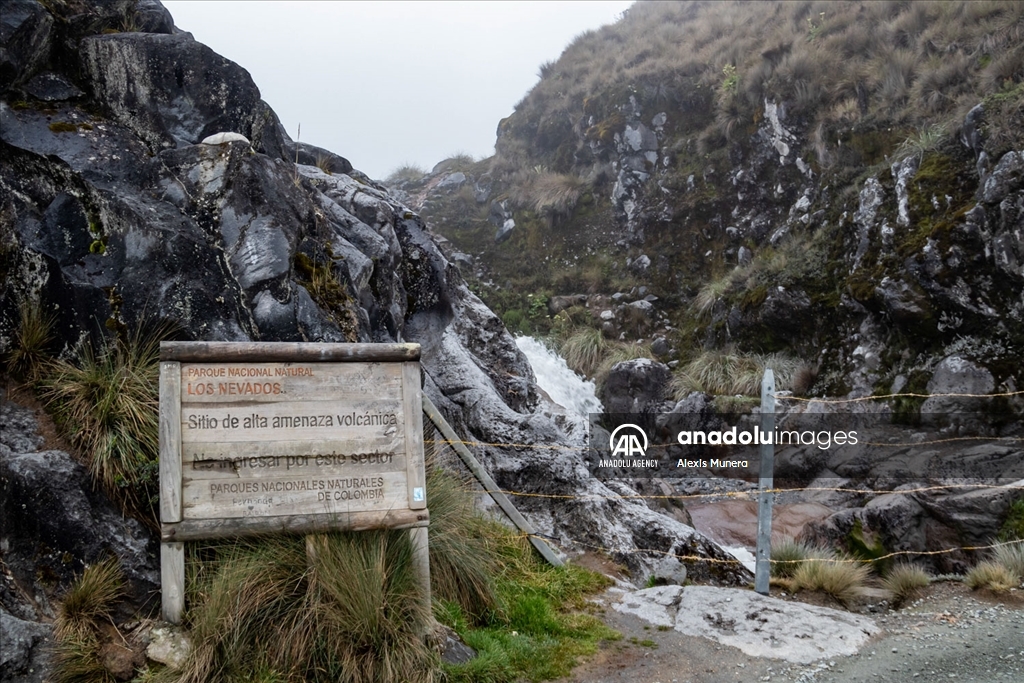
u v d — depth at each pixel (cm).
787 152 1764
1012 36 1521
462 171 2581
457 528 536
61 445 435
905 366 1270
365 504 426
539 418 785
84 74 600
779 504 1073
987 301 1194
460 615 494
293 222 577
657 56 2323
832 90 1742
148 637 386
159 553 418
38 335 478
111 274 491
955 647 552
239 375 416
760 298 1481
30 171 532
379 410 435
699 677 481
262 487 411
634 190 1973
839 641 554
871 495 1017
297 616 396
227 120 626
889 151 1595
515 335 1755
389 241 789
